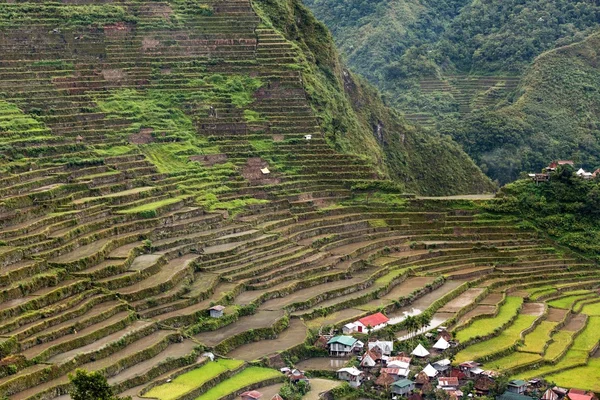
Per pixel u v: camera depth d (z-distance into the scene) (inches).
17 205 2751.0
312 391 2225.6
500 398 2305.6
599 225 3799.2
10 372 2004.2
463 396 2311.8
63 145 3292.3
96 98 3789.4
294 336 2527.1
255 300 2704.2
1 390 1924.2
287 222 3412.9
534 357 2615.7
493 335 2768.2
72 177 3127.5
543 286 3440.0
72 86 3804.1
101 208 2965.1
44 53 3873.0
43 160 3154.5
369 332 2615.7
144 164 3447.3
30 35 3900.1
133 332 2316.7
